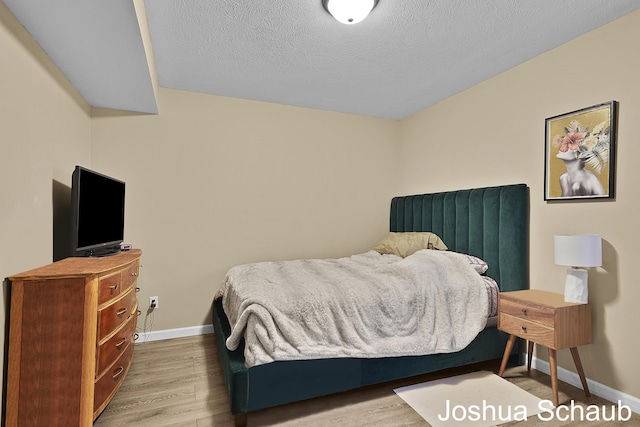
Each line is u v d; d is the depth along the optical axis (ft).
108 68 7.08
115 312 6.21
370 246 13.35
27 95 5.60
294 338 6.21
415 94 10.98
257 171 11.59
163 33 7.36
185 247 10.68
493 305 8.23
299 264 10.36
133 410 6.48
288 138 12.03
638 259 6.39
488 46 7.87
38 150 6.02
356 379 6.71
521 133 8.72
